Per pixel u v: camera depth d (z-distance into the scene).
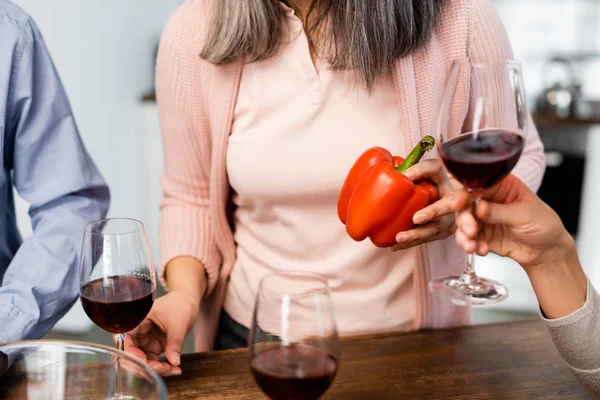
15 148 1.34
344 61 1.20
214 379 1.06
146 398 0.74
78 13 3.13
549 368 1.10
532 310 3.54
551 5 4.46
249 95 1.31
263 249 1.41
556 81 3.81
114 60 3.49
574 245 0.97
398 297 1.36
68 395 0.80
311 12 1.26
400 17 1.17
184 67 1.36
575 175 3.58
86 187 1.37
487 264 3.60
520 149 0.93
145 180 3.98
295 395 0.77
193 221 1.45
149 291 0.96
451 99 1.04
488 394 1.03
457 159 0.93
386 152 1.12
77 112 3.21
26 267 1.22
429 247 1.30
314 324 0.77
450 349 1.17
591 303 0.97
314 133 1.27
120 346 1.00
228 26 1.24
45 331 1.24
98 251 0.94
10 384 0.82
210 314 1.52
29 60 1.30
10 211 1.42
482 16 1.27
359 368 1.11
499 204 0.94
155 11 4.13
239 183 1.34
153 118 3.88
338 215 1.21
